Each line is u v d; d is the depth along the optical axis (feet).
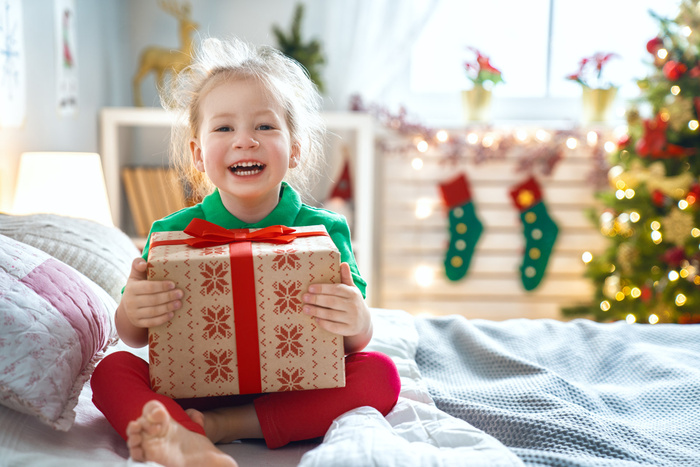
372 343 4.16
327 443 2.64
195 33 9.52
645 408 3.62
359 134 8.58
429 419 3.14
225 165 3.44
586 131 9.28
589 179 9.31
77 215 6.02
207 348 2.87
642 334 4.81
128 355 3.08
